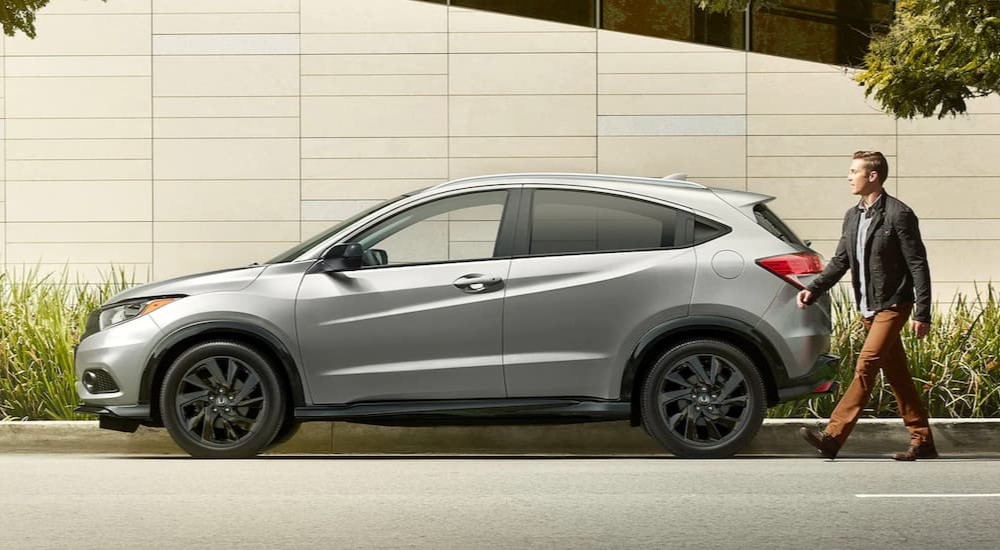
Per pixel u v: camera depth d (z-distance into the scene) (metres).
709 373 10.61
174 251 20.34
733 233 10.70
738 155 20.28
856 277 10.78
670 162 20.31
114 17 20.41
